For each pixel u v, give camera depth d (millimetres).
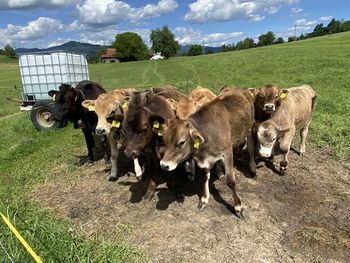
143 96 2619
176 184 2855
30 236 2084
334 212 2381
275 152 3484
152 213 2459
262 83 8250
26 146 4230
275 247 2039
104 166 3383
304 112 3133
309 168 3082
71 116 3326
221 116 2355
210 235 2176
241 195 2639
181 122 2088
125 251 2033
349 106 5191
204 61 19062
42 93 5508
